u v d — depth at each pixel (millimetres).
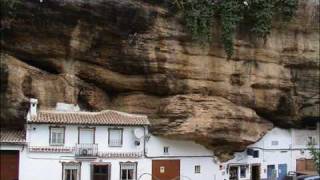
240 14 43188
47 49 39656
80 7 38469
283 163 49562
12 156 39719
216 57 42812
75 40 39594
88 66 40906
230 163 45750
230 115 42625
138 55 40438
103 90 42562
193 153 43750
